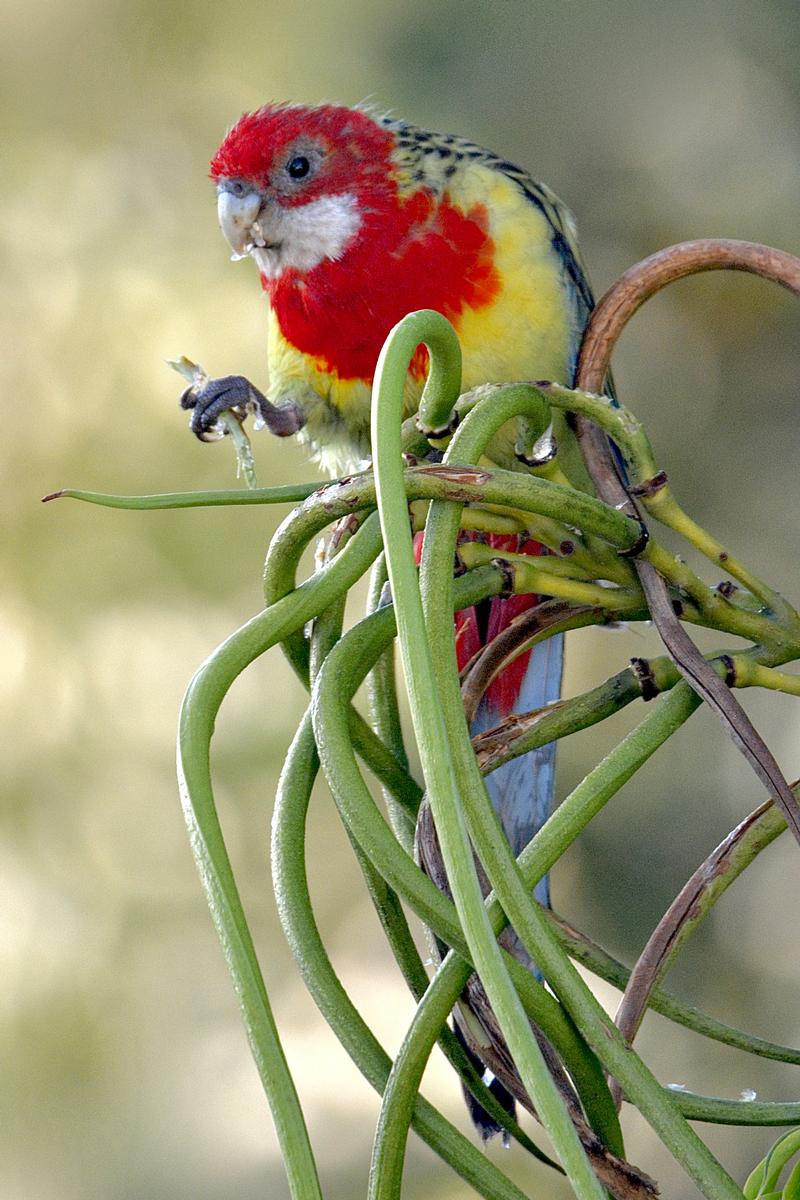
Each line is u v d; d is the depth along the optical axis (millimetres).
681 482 9602
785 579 9430
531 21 9430
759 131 9375
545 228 5293
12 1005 9422
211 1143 9531
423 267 5219
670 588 2717
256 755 9438
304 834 2424
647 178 9414
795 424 9594
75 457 9367
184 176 9844
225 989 9609
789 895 9867
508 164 5461
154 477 9344
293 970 10117
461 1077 2521
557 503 2533
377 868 2273
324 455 5750
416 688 2057
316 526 2484
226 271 9609
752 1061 9656
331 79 9602
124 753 9406
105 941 9508
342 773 2328
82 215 9828
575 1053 2307
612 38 9438
